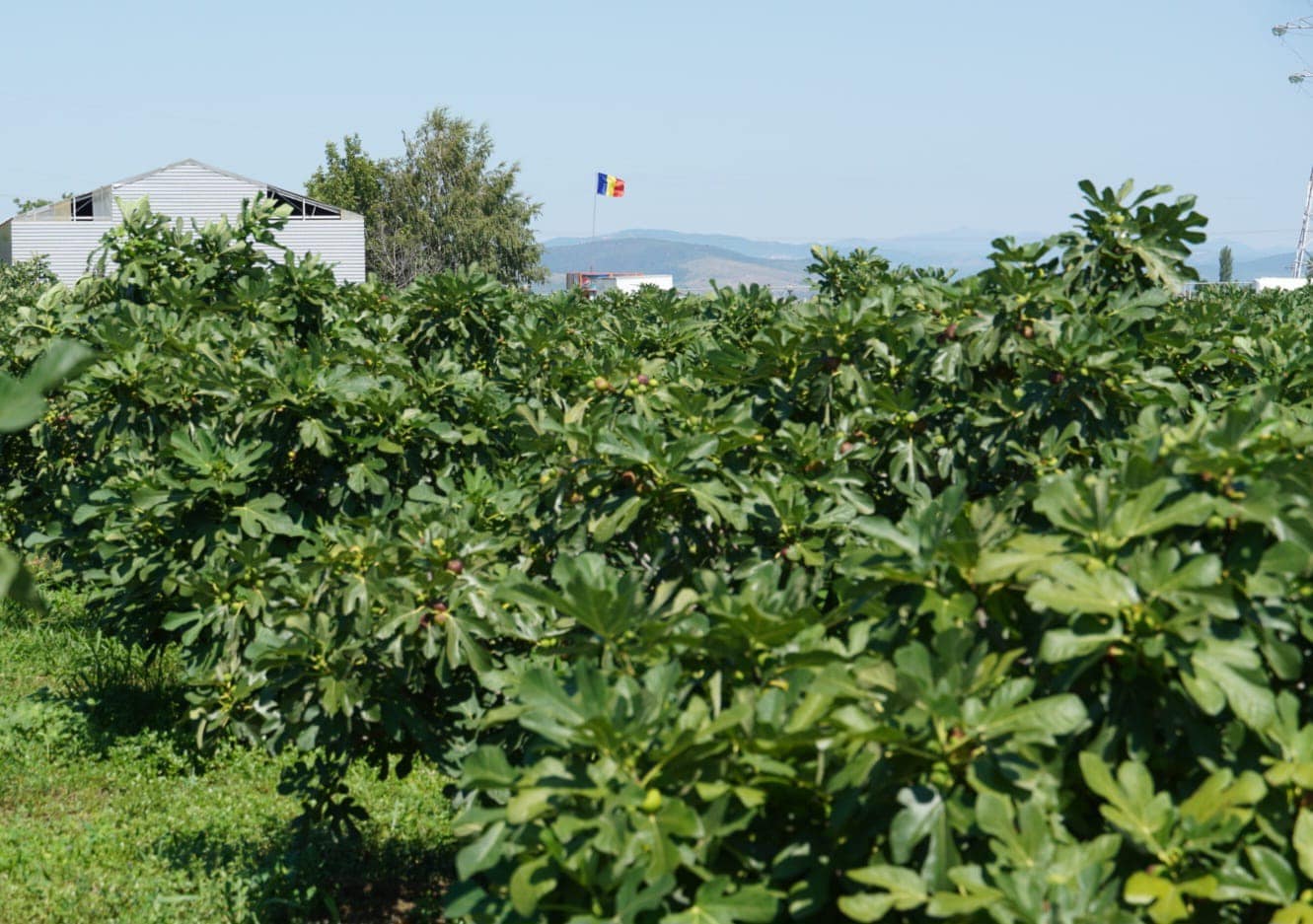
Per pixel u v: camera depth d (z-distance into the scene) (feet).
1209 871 7.16
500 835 7.94
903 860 7.13
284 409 19.90
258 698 16.74
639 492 12.67
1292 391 19.22
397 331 28.09
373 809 20.74
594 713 7.82
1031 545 8.08
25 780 21.58
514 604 14.42
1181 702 7.58
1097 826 7.97
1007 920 6.64
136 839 19.31
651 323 38.50
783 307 35.27
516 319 28.43
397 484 20.35
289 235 190.80
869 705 8.08
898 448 16.17
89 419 25.80
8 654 28.07
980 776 7.32
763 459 15.03
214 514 19.45
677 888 7.66
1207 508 7.60
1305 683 8.19
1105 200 16.97
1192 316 27.07
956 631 7.67
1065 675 7.65
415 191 250.78
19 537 29.99
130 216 29.14
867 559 8.82
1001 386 15.94
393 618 13.99
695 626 9.16
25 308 28.48
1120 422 15.38
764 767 7.53
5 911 16.65
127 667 26.43
